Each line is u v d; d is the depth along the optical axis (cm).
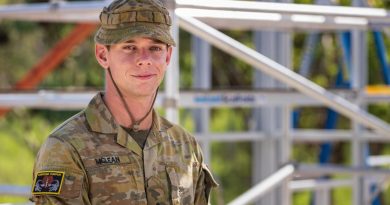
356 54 752
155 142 345
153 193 337
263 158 823
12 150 1380
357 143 834
